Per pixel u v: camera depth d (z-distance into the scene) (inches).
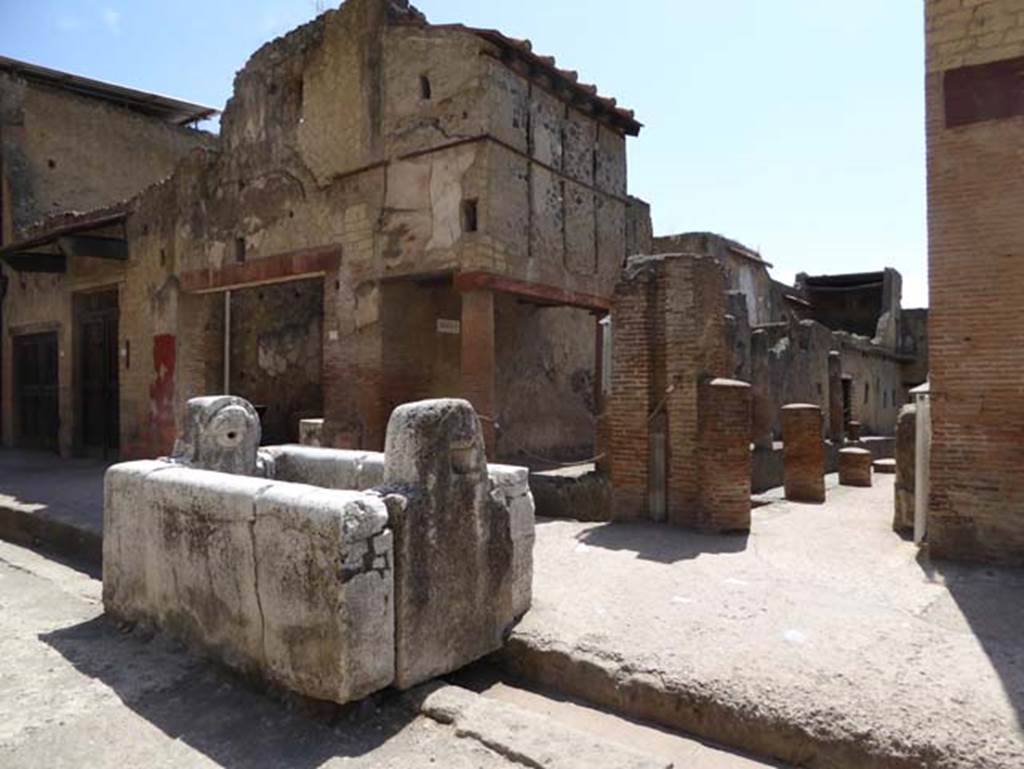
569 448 561.6
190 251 504.7
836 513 315.6
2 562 280.7
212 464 204.1
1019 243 217.8
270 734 130.6
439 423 146.6
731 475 261.3
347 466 205.2
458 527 149.4
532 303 511.2
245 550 147.3
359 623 129.3
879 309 1109.1
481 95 369.7
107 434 585.3
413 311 421.7
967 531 222.4
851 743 115.5
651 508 286.2
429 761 118.6
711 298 283.0
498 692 150.9
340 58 424.5
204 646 159.2
